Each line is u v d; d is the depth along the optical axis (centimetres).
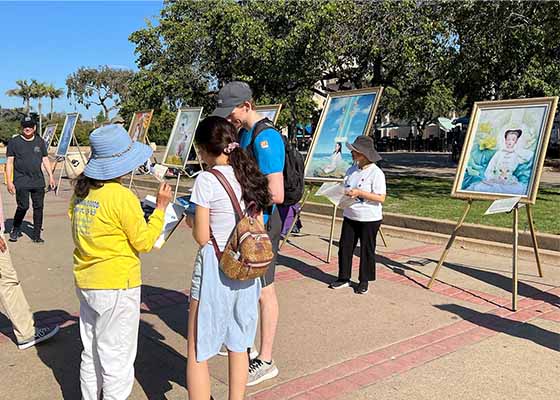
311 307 548
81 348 452
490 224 881
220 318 307
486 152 604
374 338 466
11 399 368
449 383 381
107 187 314
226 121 324
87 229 312
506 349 439
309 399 362
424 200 1212
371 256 590
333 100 822
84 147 3188
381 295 585
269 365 392
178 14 1838
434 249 796
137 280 328
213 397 368
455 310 535
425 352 435
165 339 472
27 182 870
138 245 320
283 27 1580
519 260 724
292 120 2119
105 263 314
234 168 313
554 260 695
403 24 1502
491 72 1727
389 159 3100
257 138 369
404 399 359
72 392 377
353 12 1504
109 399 323
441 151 4269
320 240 880
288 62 1573
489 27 1389
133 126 1603
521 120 585
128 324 325
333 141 787
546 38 1259
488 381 383
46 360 429
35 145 870
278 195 366
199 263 310
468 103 2320
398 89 2034
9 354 440
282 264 725
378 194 579
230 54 1698
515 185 568
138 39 1842
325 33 1498
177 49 1784
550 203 1140
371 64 1936
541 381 382
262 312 393
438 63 1661
